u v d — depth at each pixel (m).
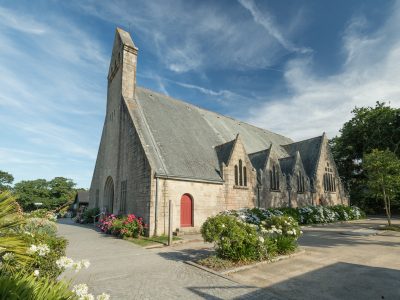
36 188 67.06
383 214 40.78
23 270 4.40
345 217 29.36
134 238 15.97
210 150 23.41
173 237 16.02
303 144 35.22
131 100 22.77
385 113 37.03
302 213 24.72
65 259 5.11
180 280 7.92
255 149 30.30
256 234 10.23
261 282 7.73
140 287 7.34
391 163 22.59
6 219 5.64
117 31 26.12
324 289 7.18
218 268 8.96
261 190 23.55
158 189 17.09
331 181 33.31
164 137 20.89
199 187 19.19
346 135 41.44
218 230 9.65
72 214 48.72
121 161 21.73
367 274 8.54
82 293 4.00
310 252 11.89
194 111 28.84
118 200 21.20
